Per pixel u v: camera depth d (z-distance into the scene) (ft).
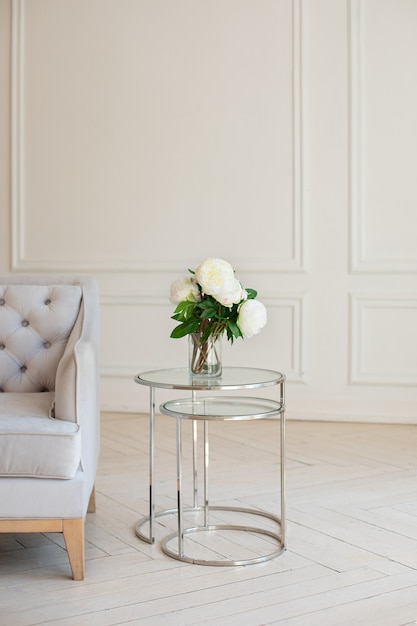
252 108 17.22
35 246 18.39
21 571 8.34
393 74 16.63
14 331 10.32
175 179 17.62
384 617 7.12
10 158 18.43
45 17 18.11
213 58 17.37
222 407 8.87
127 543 9.20
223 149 17.38
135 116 17.76
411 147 16.60
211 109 17.40
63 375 8.37
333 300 16.96
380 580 7.99
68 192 18.16
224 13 17.28
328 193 16.92
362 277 16.81
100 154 17.97
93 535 9.49
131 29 17.71
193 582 8.00
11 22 18.25
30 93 18.28
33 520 7.98
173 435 15.43
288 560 8.59
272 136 17.15
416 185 16.58
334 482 11.87
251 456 13.64
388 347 16.76
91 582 8.01
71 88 18.06
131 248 17.87
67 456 7.93
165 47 17.57
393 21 16.58
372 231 16.79
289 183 17.10
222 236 17.44
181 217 17.62
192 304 8.89
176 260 17.63
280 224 17.16
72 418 8.28
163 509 10.53
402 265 16.63
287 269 17.10
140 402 17.81
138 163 17.79
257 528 9.62
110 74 17.85
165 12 17.53
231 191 17.38
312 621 7.04
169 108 17.60
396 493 11.23
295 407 17.15
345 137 16.81
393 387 16.74
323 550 8.89
